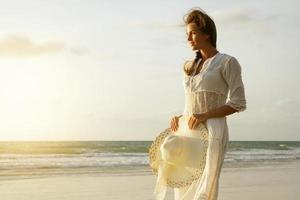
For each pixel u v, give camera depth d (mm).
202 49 3254
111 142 77438
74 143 74125
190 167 3197
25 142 73688
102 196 10648
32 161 26000
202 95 3182
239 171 18125
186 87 3289
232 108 3102
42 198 10266
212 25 3229
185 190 3236
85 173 17062
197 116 3162
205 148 3152
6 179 14508
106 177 15438
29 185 12797
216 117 3135
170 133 3406
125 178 15102
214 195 3098
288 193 11273
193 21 3242
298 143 86500
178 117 3363
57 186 12539
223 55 3184
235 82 3125
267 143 82938
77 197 10484
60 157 31328
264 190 11766
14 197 10406
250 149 52625
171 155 3197
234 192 11281
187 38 3297
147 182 13883
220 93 3158
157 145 3420
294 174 16906
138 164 22938
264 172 17703
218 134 3105
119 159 27781
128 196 10695
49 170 18531
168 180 3270
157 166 3406
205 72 3174
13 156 32938
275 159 29406
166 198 9609
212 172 3078
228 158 30797
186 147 3205
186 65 3369
